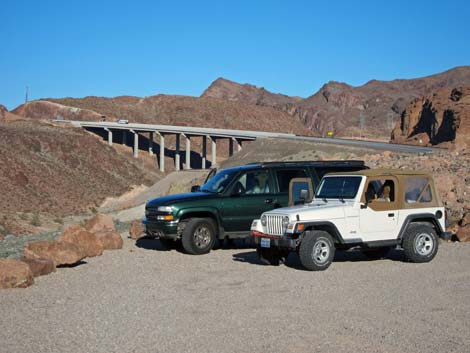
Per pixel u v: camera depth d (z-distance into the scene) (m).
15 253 15.30
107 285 10.03
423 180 12.52
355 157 34.03
